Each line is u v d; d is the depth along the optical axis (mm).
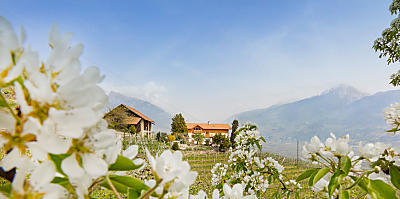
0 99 312
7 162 352
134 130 25703
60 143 318
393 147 888
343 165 790
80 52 333
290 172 12281
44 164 354
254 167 2695
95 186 487
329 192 771
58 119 298
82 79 315
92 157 356
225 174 2906
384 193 779
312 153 888
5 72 293
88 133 349
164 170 441
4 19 292
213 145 34750
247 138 2752
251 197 686
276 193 2531
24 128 304
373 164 852
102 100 345
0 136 311
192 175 451
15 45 296
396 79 4691
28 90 300
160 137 32219
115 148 404
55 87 317
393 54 4758
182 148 29969
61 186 379
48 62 321
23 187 339
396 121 1198
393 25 4547
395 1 4602
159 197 463
